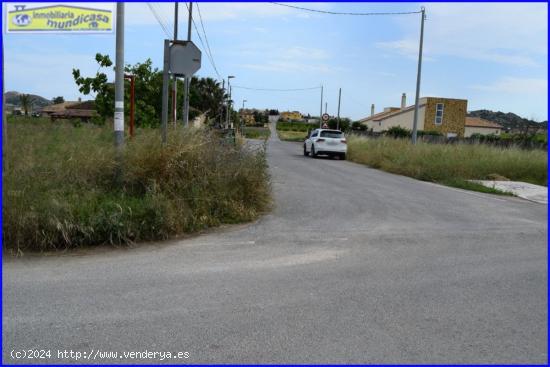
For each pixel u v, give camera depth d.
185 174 7.90
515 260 6.14
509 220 8.99
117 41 7.57
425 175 16.48
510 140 26.95
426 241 7.09
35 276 5.19
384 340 3.74
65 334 3.79
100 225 6.39
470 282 5.20
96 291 4.74
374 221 8.45
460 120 50.72
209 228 7.55
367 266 5.73
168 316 4.14
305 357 3.45
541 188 14.70
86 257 5.93
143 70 17.22
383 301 4.57
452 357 3.49
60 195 6.75
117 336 3.76
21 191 6.45
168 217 6.89
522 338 3.83
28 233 6.14
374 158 21.05
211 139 8.70
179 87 18.59
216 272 5.39
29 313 4.19
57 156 7.59
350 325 4.00
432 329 3.96
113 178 7.58
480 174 17.11
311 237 7.13
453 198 11.71
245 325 3.97
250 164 8.87
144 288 4.84
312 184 13.09
